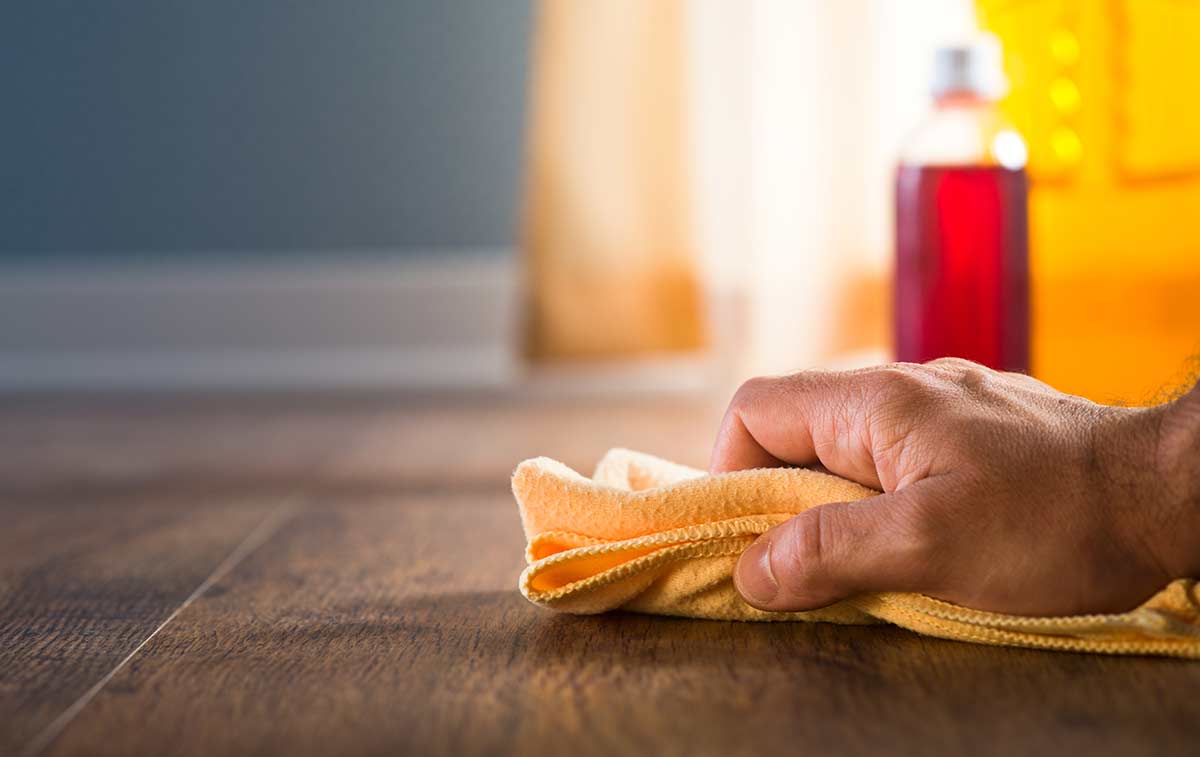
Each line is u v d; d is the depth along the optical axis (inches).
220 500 46.1
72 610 34.9
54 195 82.0
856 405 31.5
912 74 64.7
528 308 74.0
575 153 72.9
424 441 56.4
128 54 81.2
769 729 28.5
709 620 32.8
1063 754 27.6
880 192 65.1
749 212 64.4
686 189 72.4
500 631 32.7
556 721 28.9
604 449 53.6
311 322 80.7
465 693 30.0
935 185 48.0
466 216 80.9
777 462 33.1
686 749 28.0
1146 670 30.0
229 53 80.9
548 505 32.5
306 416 64.0
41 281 81.4
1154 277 51.7
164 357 81.4
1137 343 51.9
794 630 32.2
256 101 81.1
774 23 64.4
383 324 80.4
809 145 64.9
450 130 80.5
